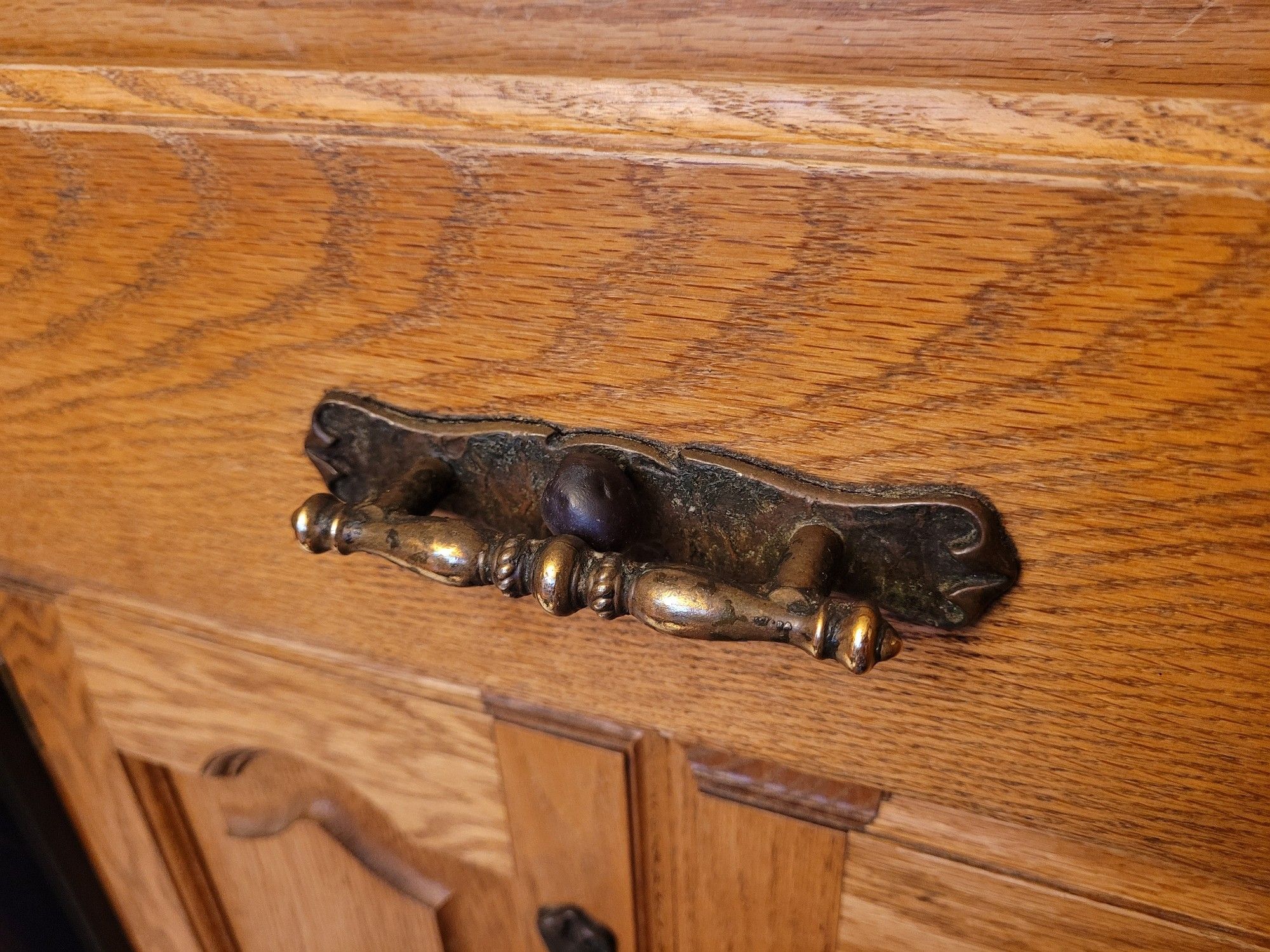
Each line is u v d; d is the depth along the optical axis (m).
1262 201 0.14
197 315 0.22
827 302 0.17
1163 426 0.16
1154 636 0.18
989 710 0.20
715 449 0.19
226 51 0.19
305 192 0.19
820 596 0.17
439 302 0.19
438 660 0.26
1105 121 0.14
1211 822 0.19
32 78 0.20
